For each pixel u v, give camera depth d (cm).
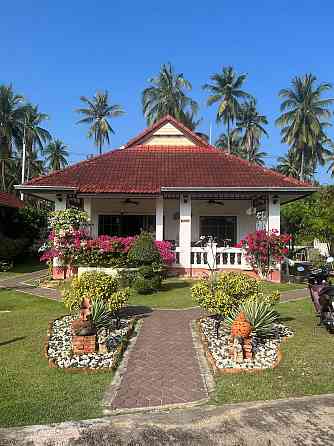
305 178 5400
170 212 1936
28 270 2048
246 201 1923
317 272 944
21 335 793
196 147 1998
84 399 490
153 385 539
